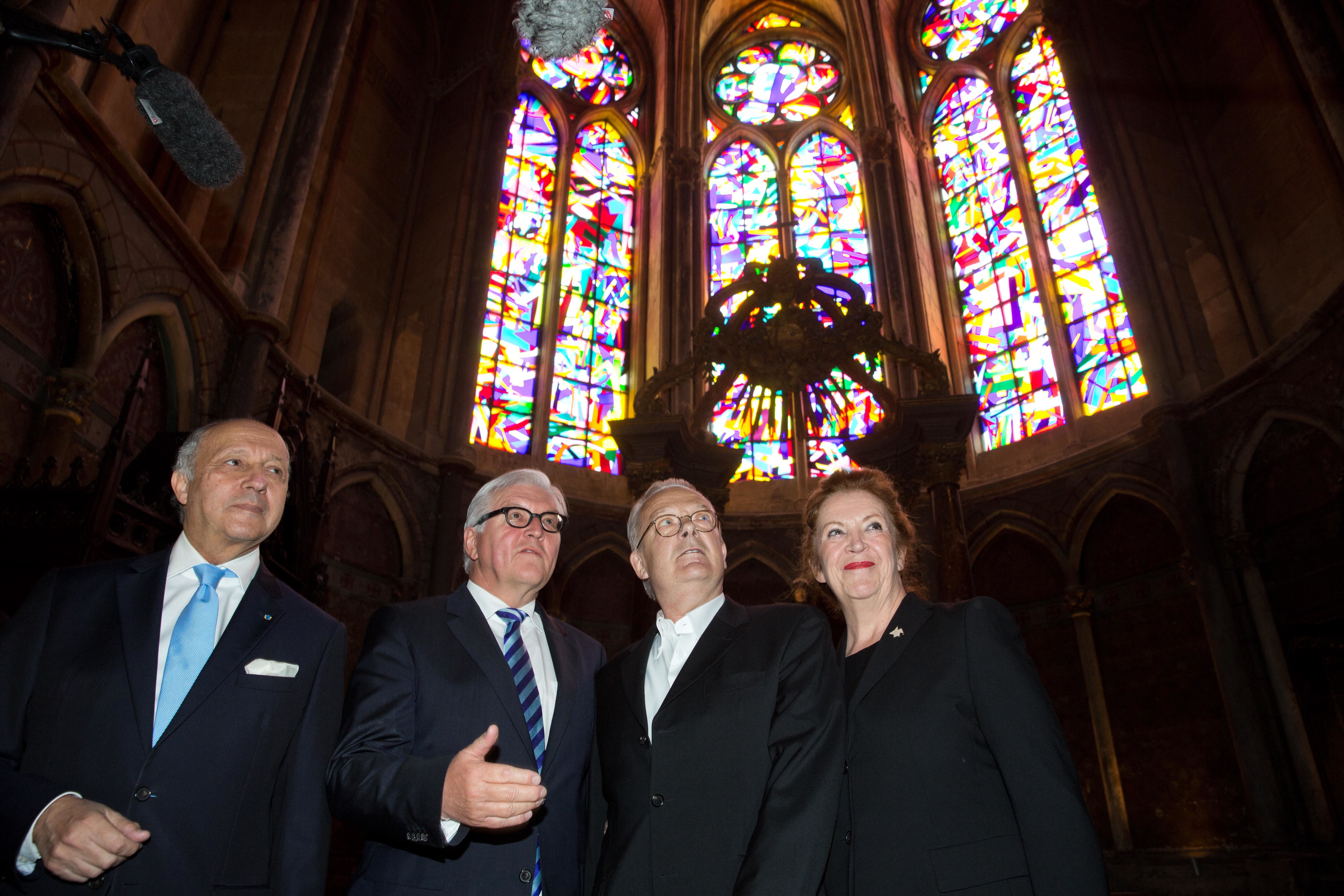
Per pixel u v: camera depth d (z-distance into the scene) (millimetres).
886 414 10398
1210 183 12320
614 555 13906
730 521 14102
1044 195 14609
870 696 2459
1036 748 2156
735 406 15133
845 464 14641
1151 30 13797
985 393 14359
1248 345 10938
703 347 10680
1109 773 10891
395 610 2623
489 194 14750
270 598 2416
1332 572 9000
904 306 15039
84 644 2164
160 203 7004
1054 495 12469
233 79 9703
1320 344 9203
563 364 15250
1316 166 9883
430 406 12859
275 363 9492
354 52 13352
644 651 2795
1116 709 11156
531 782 1798
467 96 15688
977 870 2098
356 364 12586
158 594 2287
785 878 1997
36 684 2096
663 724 2430
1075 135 14352
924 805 2205
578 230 16688
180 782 2051
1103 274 13195
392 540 11688
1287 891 8422
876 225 16031
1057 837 2025
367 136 14070
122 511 5070
